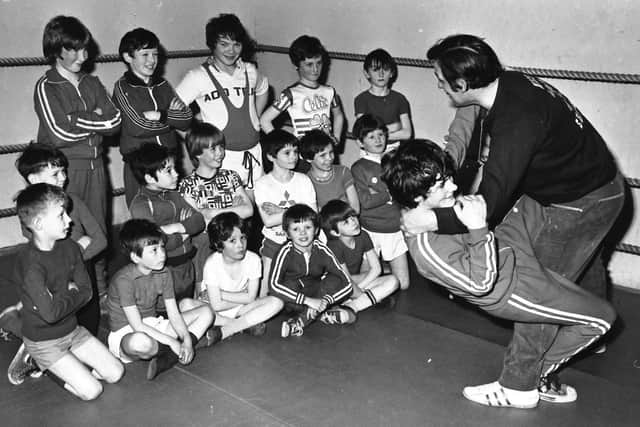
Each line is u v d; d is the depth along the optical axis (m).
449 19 4.45
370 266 3.96
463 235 2.60
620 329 3.63
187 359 3.19
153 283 3.17
